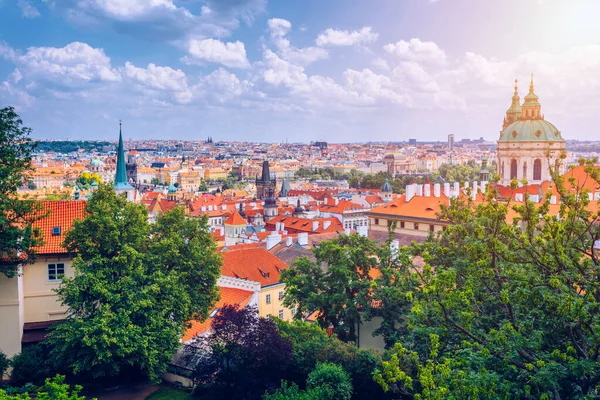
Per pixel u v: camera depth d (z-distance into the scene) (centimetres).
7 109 6150
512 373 4138
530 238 4512
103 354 5791
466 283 4584
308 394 5088
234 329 6044
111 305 6016
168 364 6825
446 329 4441
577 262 4366
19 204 6059
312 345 6016
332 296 7094
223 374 5994
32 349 6344
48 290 6950
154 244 6912
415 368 5203
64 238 6925
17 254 6425
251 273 9575
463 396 3812
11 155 6038
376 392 5750
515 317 4494
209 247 7506
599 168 4472
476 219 4797
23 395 4441
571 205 4441
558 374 3753
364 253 7594
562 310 3956
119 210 6656
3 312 6303
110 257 6538
